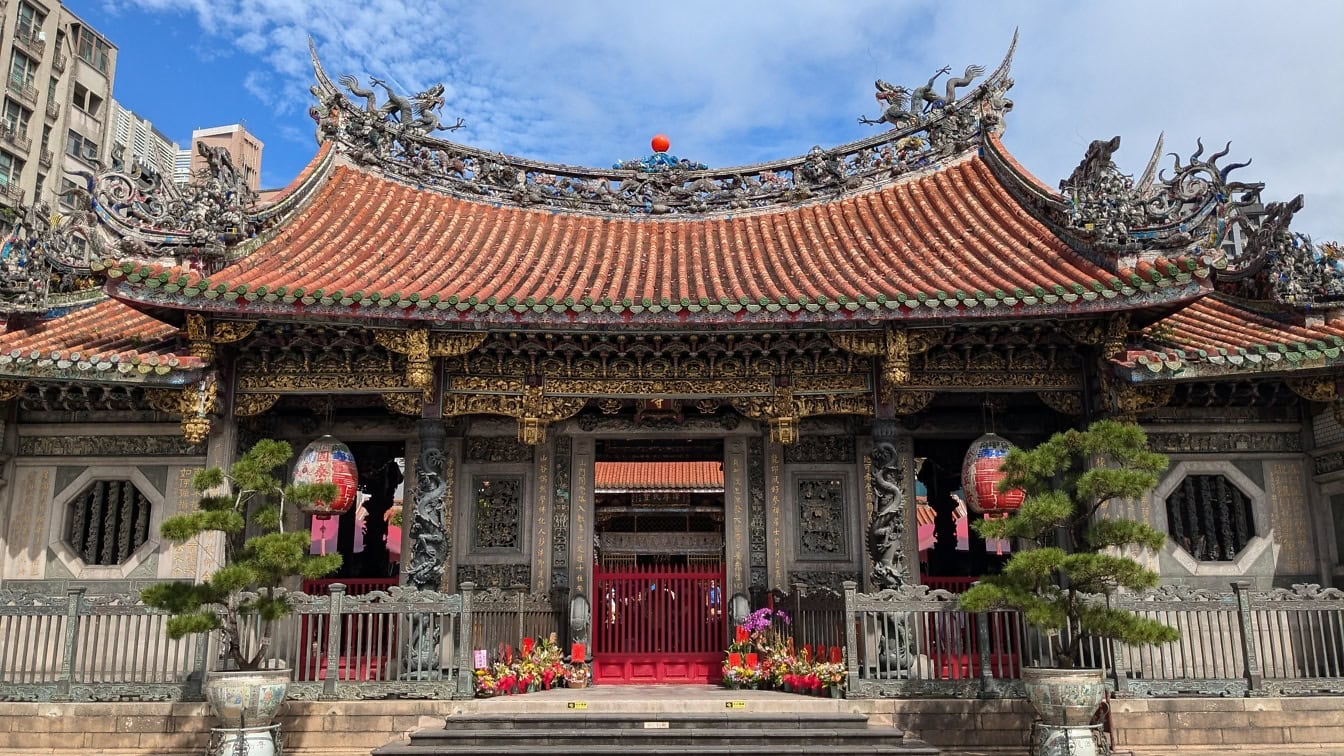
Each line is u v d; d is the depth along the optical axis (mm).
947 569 21250
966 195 18812
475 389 15469
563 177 20438
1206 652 14789
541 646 16406
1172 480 15594
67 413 15672
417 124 19859
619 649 17156
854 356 15438
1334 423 15016
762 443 17656
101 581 15164
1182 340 15086
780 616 16359
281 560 11219
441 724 13062
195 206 14641
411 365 14438
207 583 11953
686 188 20438
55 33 56125
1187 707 12977
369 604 13586
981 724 12984
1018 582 11422
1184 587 13555
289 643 13961
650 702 13445
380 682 13383
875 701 13141
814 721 12734
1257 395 15461
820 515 17344
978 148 19906
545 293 15016
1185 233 14281
